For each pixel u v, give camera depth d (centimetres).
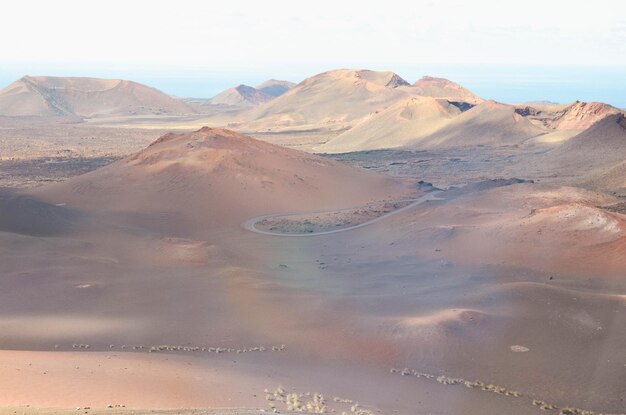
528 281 7100
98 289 6631
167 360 4453
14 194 10675
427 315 5597
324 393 3916
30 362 3947
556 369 4553
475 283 7044
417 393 4119
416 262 8412
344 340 5159
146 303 6247
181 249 8944
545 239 8506
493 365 4647
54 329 5316
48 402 3041
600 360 4672
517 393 4178
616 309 5609
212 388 3625
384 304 6141
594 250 7981
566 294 5988
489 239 8944
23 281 6794
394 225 11262
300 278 7769
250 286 6838
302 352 4928
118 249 8900
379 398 3962
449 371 4566
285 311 5953
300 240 11025
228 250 9419
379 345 5022
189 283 7031
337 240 10812
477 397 4091
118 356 4491
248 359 4722
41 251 8044
